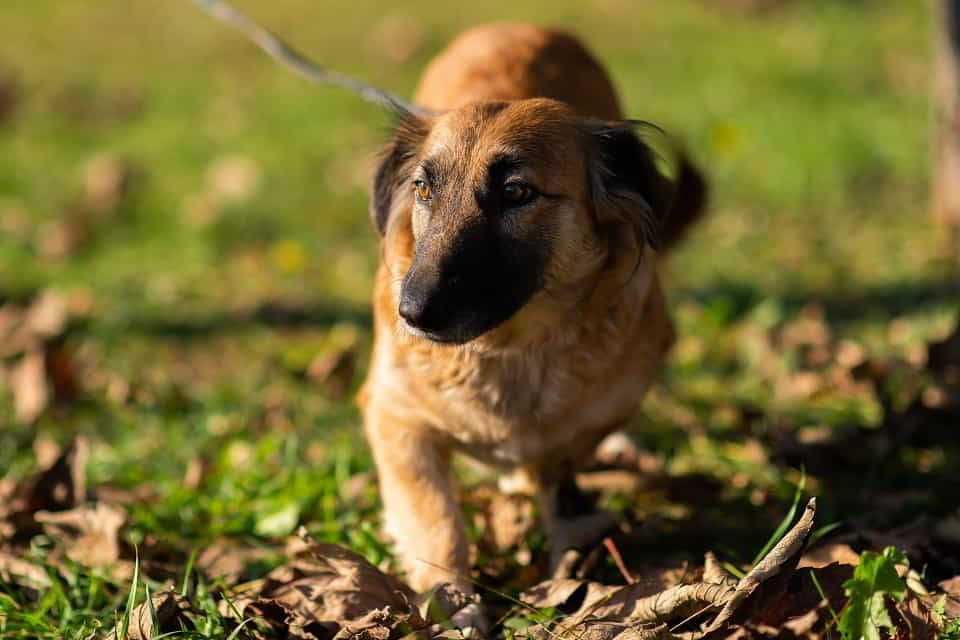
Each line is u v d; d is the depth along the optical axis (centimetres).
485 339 121
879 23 347
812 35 335
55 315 175
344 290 196
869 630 105
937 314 167
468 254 118
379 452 125
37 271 205
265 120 288
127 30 377
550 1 376
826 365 158
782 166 235
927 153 237
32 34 375
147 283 200
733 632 109
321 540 128
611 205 123
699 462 142
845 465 139
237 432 150
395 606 117
